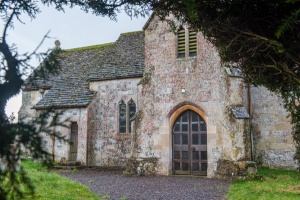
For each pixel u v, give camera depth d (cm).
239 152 1391
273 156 1709
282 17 365
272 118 1731
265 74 471
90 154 2031
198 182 1313
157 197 1006
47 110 307
